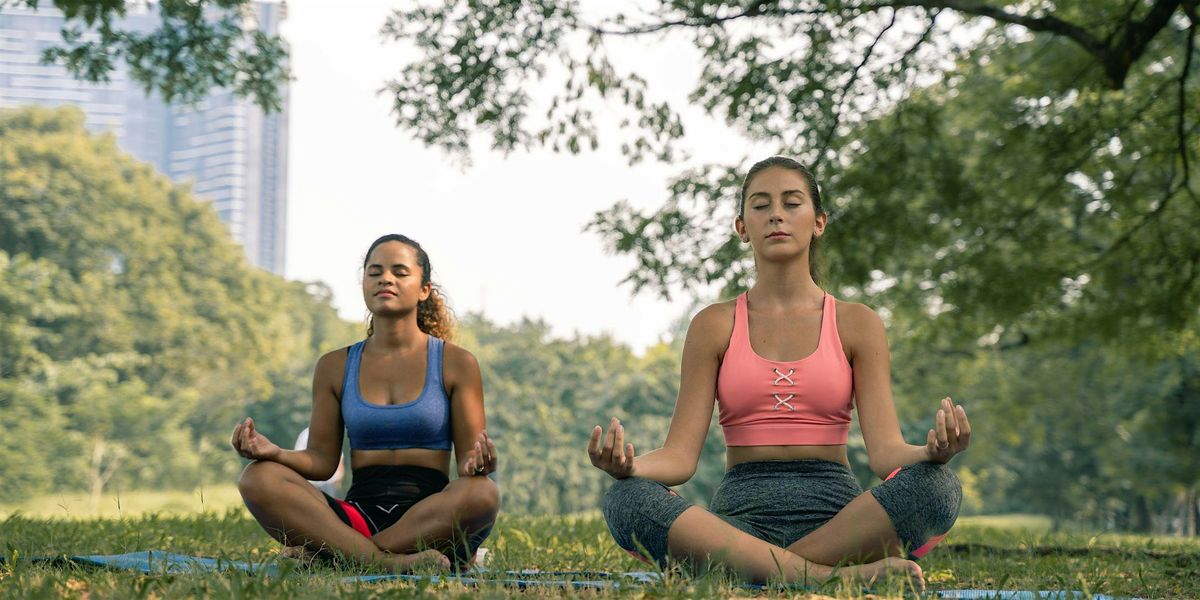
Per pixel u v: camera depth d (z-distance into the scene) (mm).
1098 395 34625
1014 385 33125
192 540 6363
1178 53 14547
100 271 62344
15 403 53875
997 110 15555
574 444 61656
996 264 15695
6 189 59906
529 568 4797
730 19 11438
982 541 8383
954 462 51562
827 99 12289
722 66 12109
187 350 64375
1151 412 33562
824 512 4312
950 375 27906
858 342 4551
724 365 4582
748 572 4020
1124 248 15633
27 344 56094
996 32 14711
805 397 4449
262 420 66250
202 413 66562
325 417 5270
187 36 11336
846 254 13672
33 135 62250
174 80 11516
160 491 59531
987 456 37781
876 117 13156
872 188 13547
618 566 4910
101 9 10688
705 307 4750
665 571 3652
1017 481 50781
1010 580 5098
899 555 4113
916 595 3588
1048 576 5188
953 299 16094
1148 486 36844
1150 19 11094
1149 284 15656
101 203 62625
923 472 4078
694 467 4535
